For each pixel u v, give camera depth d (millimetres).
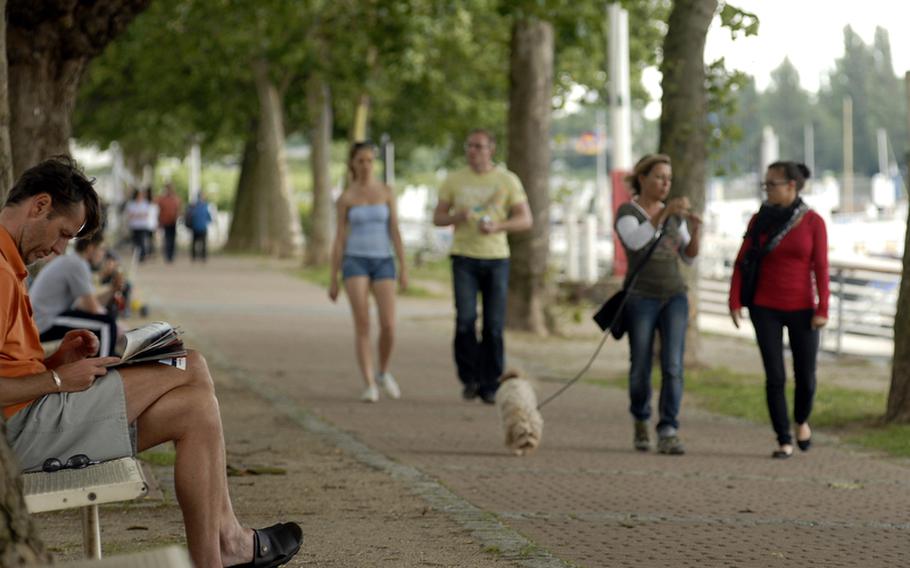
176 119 85938
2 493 5906
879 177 118875
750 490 14531
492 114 75500
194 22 68125
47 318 19594
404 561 10461
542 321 36188
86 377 8445
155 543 11055
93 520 8594
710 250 48188
